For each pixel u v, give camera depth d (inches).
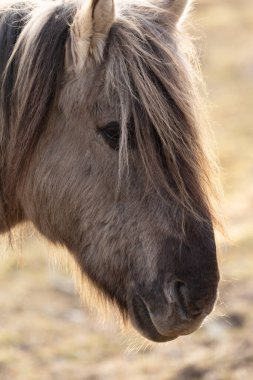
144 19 315.9
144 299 309.6
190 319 301.1
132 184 304.7
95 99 308.0
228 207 834.2
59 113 316.8
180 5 328.8
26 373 573.6
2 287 714.8
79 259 331.9
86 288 345.1
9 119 324.5
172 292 301.3
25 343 615.5
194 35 426.9
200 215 301.4
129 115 300.7
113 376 565.0
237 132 1127.0
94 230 316.2
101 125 307.9
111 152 307.7
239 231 751.7
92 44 305.9
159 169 299.3
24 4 335.6
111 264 315.9
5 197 342.3
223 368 551.2
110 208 311.4
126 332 345.7
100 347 609.9
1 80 324.5
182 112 302.2
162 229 301.7
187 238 300.0
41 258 770.2
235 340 580.1
